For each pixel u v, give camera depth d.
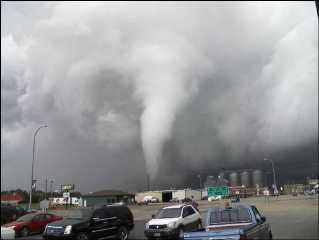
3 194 91.69
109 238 21.00
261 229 12.56
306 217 32.97
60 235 18.94
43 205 49.59
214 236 10.18
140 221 38.69
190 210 23.34
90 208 21.12
